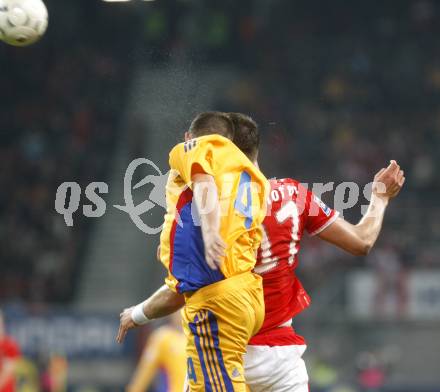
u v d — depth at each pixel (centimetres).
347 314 4997
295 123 7081
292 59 7731
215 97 7088
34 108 7238
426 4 8031
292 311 1427
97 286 6012
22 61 7519
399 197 6266
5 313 4622
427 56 7756
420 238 5797
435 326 4741
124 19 7638
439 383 4544
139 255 6162
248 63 7662
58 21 7725
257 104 7181
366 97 7438
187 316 1298
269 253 1402
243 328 1277
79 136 6944
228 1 7738
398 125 7150
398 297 5056
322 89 7481
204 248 1257
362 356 4528
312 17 8112
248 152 1380
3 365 2795
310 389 4456
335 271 5347
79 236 6175
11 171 6569
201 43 7569
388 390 4491
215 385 1277
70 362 4609
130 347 4619
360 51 7788
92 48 7612
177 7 7519
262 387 1416
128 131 6162
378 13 8088
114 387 4547
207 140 1276
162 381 2792
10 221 6138
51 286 5791
